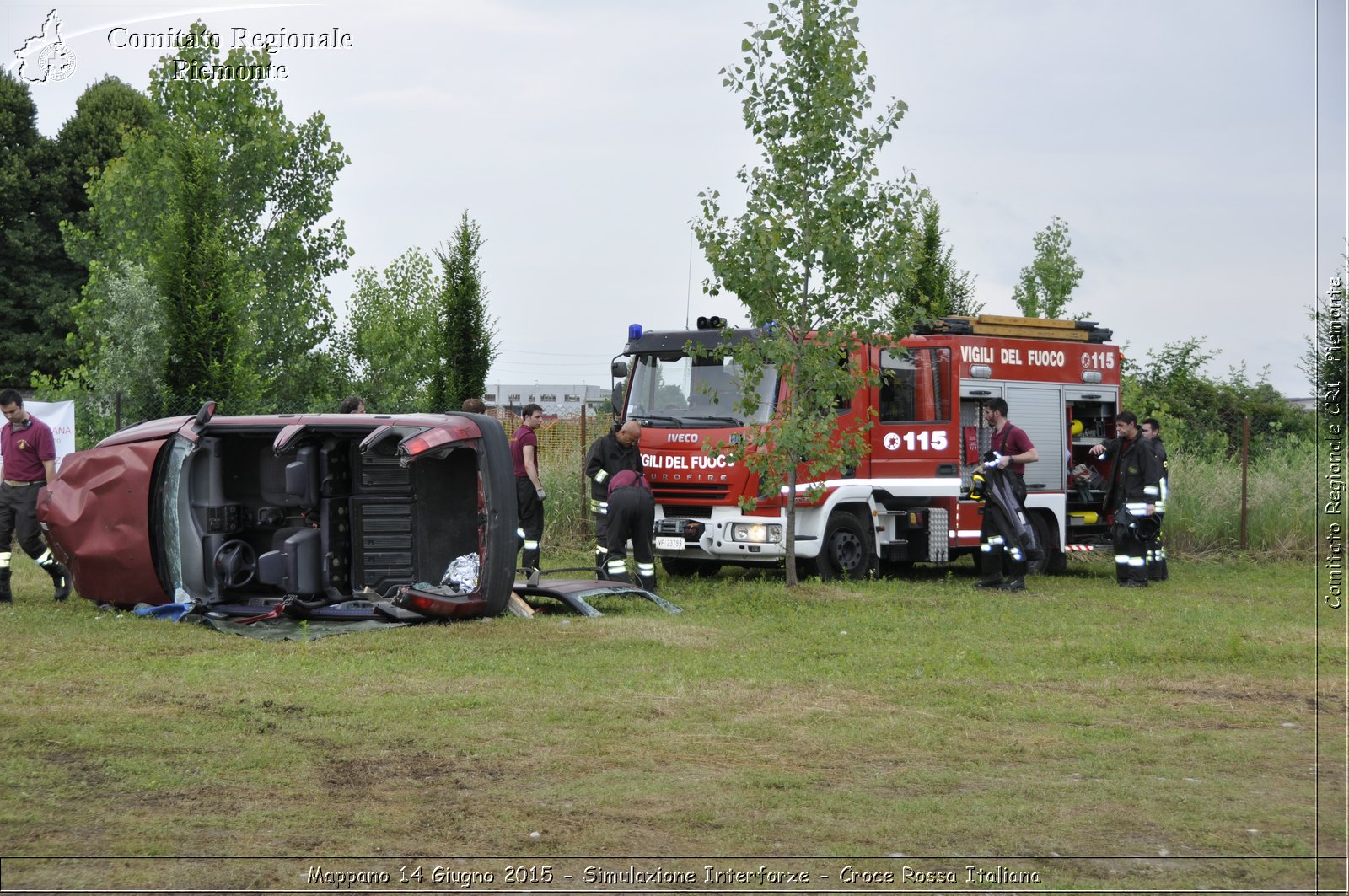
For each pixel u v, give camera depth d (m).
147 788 5.70
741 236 13.50
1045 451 16.48
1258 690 8.33
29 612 11.02
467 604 10.55
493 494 10.72
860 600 12.63
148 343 26.55
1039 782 6.03
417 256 32.75
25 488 11.80
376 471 11.10
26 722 6.80
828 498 14.25
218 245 19.64
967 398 15.50
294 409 25.14
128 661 8.70
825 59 13.29
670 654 9.28
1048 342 16.64
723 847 5.06
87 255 31.30
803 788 5.88
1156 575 15.79
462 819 5.36
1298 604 13.30
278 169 24.67
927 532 15.38
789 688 8.14
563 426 20.14
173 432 11.00
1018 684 8.41
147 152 26.67
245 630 10.16
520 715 7.21
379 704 7.38
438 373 23.78
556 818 5.39
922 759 6.46
